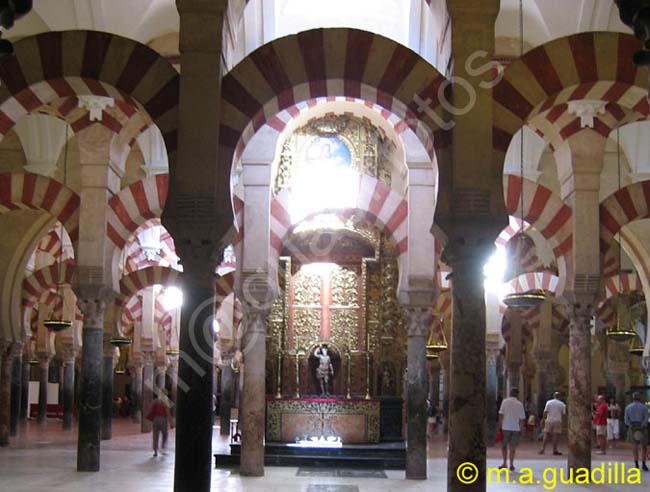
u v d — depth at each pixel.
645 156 18.69
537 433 24.48
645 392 26.56
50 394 37.25
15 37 14.25
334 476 13.67
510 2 13.96
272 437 16.47
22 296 22.11
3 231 19.05
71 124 13.76
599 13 13.43
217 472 14.11
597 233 13.45
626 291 22.25
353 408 16.56
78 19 13.41
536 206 13.91
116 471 13.83
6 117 9.77
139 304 28.89
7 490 11.38
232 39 10.07
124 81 9.44
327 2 16.62
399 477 13.66
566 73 9.41
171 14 14.32
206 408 9.05
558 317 27.23
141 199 13.95
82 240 13.65
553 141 14.15
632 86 9.48
